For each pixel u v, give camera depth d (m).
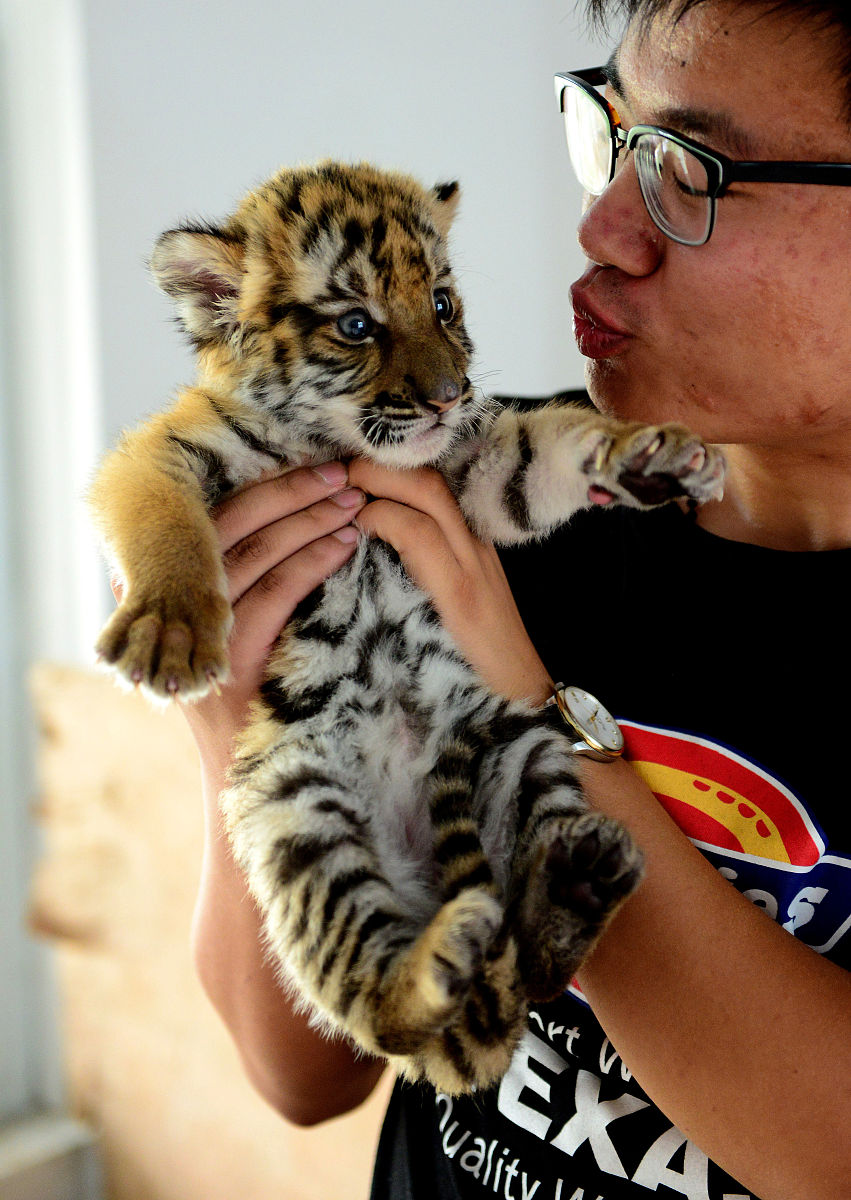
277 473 0.80
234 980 0.78
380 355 0.81
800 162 0.69
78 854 1.21
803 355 0.71
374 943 0.70
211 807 0.77
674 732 0.74
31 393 1.32
